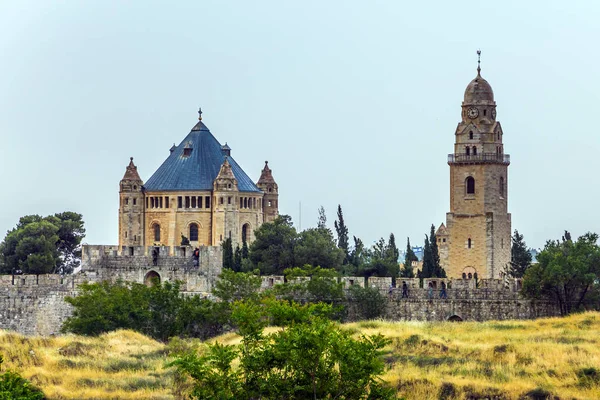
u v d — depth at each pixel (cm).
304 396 19550
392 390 19875
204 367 19775
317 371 19512
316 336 19450
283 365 19750
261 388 19538
